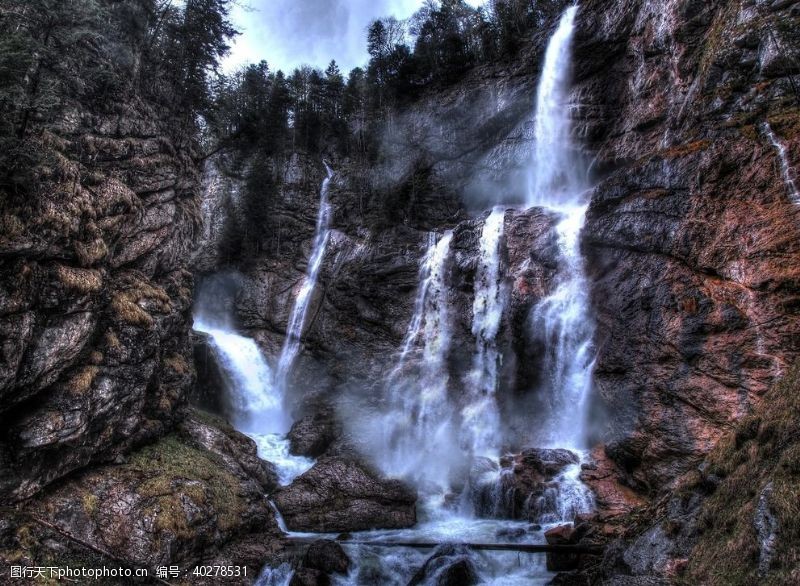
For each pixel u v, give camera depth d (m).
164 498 13.01
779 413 9.09
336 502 17.48
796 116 15.16
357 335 32.06
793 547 6.70
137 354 14.69
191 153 23.36
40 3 12.09
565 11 34.06
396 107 44.06
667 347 16.80
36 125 12.13
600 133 30.12
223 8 23.03
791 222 14.05
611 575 10.52
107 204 14.53
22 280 10.77
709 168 16.86
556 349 22.48
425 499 19.00
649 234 18.75
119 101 16.92
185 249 21.05
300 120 47.81
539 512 16.58
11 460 10.82
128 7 18.69
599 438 19.70
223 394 29.89
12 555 9.91
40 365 11.21
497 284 26.55
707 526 9.08
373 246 34.44
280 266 38.56
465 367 26.95
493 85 37.50
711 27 22.64
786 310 13.71
